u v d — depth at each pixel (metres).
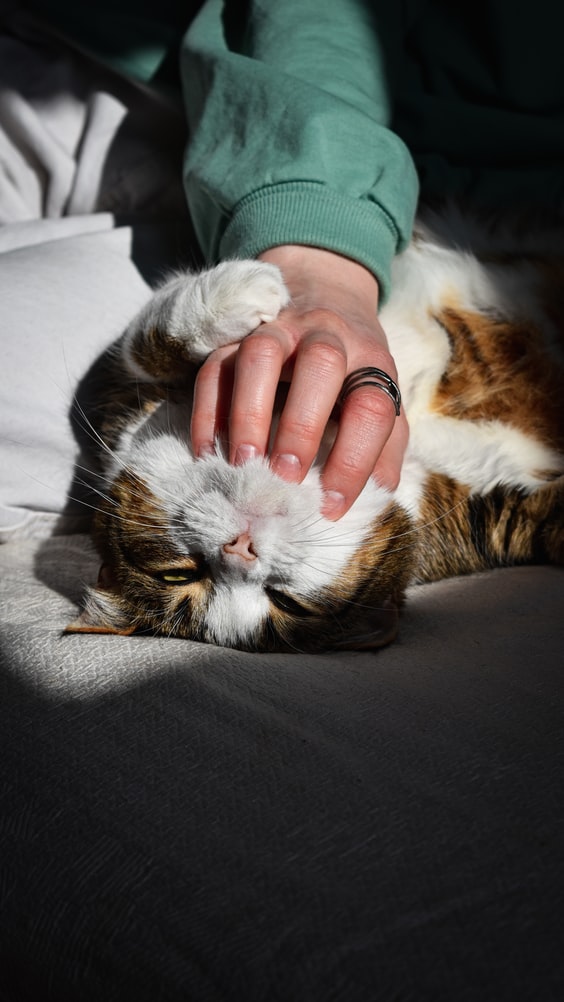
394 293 0.59
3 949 0.32
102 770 0.35
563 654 0.42
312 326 0.46
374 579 0.53
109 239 0.63
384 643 0.46
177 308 0.49
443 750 0.35
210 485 0.49
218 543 0.50
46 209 0.72
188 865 0.31
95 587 0.51
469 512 0.59
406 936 0.29
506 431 0.60
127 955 0.30
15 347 0.55
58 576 0.54
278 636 0.53
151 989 0.29
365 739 0.36
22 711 0.38
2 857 0.33
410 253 0.61
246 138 0.56
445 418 0.59
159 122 0.69
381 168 0.54
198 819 0.33
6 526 0.56
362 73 0.61
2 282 0.57
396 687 0.40
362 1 0.63
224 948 0.29
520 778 0.34
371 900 0.30
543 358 0.60
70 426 0.57
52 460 0.57
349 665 0.43
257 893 0.30
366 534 0.53
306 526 0.49
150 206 0.70
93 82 0.71
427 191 0.64
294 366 0.45
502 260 0.63
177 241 0.65
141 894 0.31
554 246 0.64
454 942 0.29
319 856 0.31
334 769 0.34
